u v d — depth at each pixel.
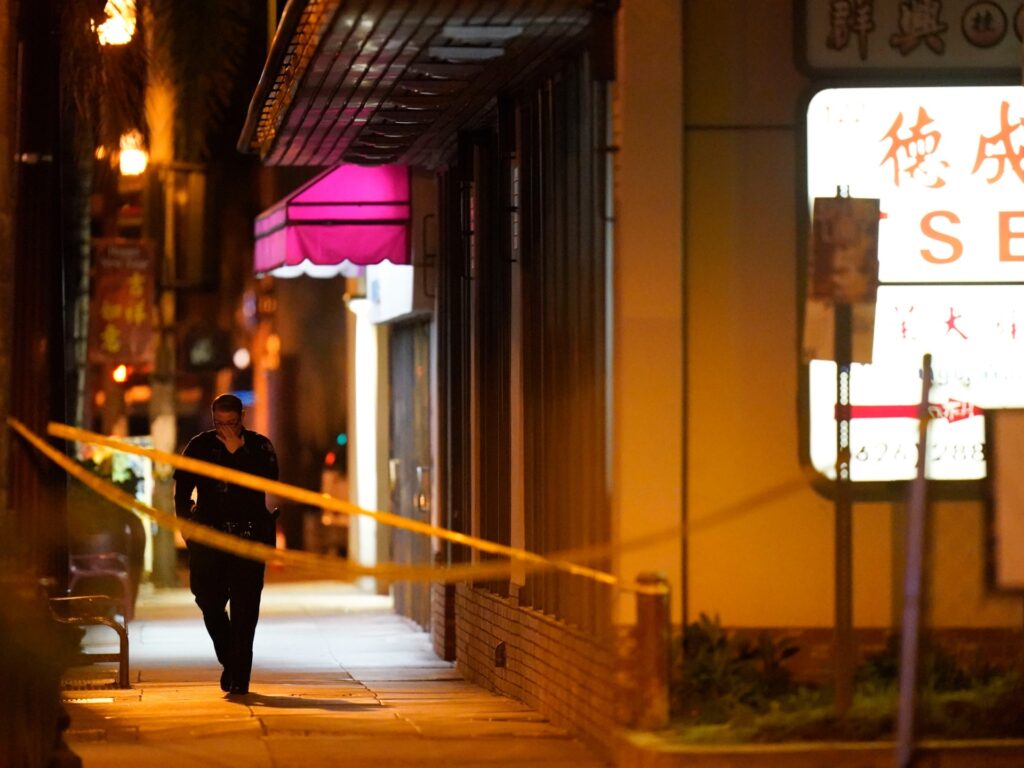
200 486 42.38
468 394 51.91
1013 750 29.27
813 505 32.91
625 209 32.25
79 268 73.62
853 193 33.31
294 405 140.50
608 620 33.00
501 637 44.72
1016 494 30.62
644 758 29.44
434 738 35.62
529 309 41.72
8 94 33.84
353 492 87.62
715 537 32.72
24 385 33.38
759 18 32.91
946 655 32.81
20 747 29.22
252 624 42.97
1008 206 33.78
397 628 65.75
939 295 33.75
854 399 33.41
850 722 30.05
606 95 33.97
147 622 67.62
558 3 32.59
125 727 37.00
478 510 48.25
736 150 32.84
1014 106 33.69
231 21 42.28
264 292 140.50
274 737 35.66
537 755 33.66
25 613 30.08
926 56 33.31
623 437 32.12
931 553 33.16
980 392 33.66
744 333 32.84
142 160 68.00
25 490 32.72
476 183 48.09
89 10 44.75
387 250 56.56
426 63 38.06
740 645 32.53
